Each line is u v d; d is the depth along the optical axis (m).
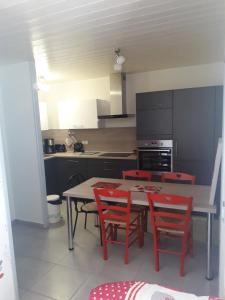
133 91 4.75
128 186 2.90
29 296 2.20
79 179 4.49
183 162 4.01
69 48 2.87
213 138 3.77
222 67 4.03
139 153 4.30
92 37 2.53
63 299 2.15
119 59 2.85
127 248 2.62
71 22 2.11
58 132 5.66
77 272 2.53
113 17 2.05
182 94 3.88
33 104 3.40
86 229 3.54
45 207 3.63
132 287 1.18
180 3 1.85
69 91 5.39
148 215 3.53
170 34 2.53
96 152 5.20
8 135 3.66
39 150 3.53
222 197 1.45
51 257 2.83
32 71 3.37
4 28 2.16
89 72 4.39
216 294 2.13
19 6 1.77
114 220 2.67
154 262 2.65
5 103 3.58
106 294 1.15
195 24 2.27
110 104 4.72
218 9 1.97
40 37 2.43
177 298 1.09
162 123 4.07
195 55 3.46
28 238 3.33
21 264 2.71
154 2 1.82
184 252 2.37
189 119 3.88
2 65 3.46
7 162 3.74
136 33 2.46
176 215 2.31
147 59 3.63
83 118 4.93
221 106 3.68
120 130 5.01
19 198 3.76
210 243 2.28
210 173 3.86
